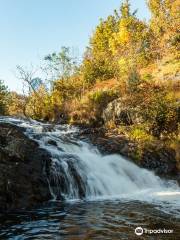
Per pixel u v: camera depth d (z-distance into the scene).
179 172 15.48
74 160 12.73
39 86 27.91
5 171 10.68
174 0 31.38
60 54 29.50
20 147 11.81
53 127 19.16
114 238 7.03
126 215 8.90
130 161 15.09
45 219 8.64
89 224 8.09
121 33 37.12
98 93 22.50
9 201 10.05
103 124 20.88
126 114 19.42
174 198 11.38
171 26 30.42
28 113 26.53
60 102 25.48
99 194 12.06
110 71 29.72
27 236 7.29
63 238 7.09
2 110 24.97
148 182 13.97
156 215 8.86
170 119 18.20
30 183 10.91
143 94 21.05
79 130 19.44
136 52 33.28
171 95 20.03
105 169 13.48
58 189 11.55
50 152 12.57
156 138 17.59
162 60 29.72
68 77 29.53
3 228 7.89
